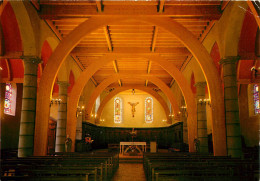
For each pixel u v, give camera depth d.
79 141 23.25
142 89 31.80
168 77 28.34
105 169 10.13
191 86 22.31
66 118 18.41
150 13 13.20
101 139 33.47
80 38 13.56
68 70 19.06
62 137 17.91
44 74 13.40
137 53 19.27
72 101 18.81
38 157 10.62
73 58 20.66
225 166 7.91
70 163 9.32
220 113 13.12
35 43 12.59
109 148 27.67
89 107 25.19
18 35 13.80
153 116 35.84
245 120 19.80
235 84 12.40
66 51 13.58
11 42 13.96
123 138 35.25
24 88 12.41
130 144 23.62
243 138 19.95
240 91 20.56
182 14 13.14
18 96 19.91
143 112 36.22
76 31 13.52
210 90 13.37
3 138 17.56
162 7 12.77
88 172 7.01
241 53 13.39
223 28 12.77
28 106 12.30
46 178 6.32
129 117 36.16
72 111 18.73
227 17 12.22
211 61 13.55
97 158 10.89
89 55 20.34
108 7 13.20
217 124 13.00
